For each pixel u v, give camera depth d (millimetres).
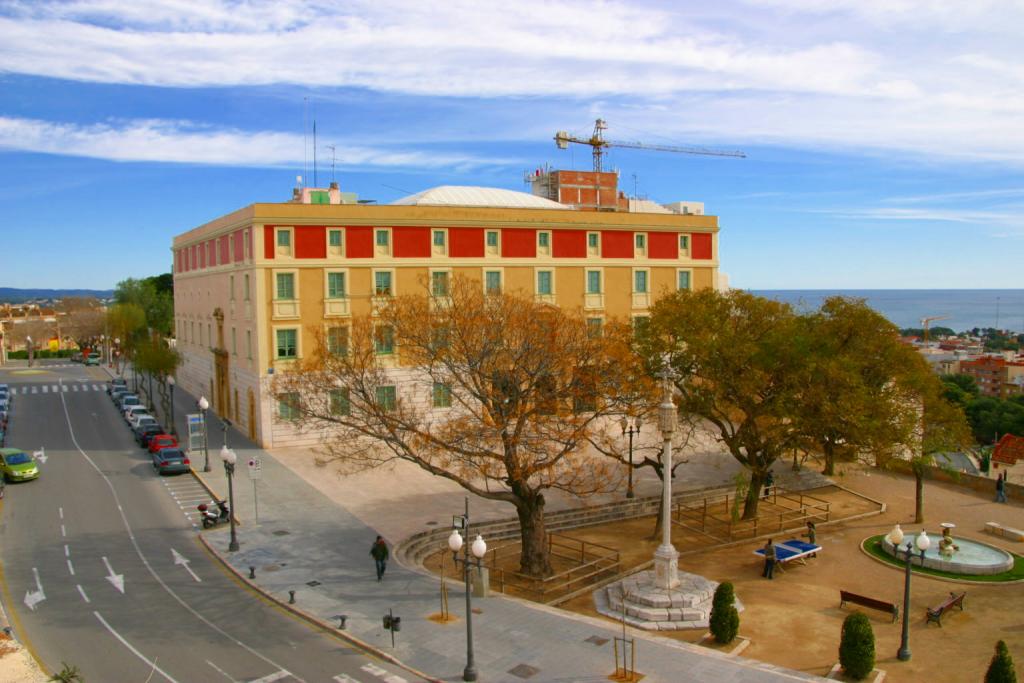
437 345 28656
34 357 123062
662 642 21703
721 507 38156
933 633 23625
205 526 32344
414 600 24812
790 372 33719
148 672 19750
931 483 43281
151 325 103812
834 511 37625
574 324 29250
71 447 49594
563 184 79375
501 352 27703
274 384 35375
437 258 52875
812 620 24562
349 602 24609
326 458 45438
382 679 19484
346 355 30562
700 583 26422
